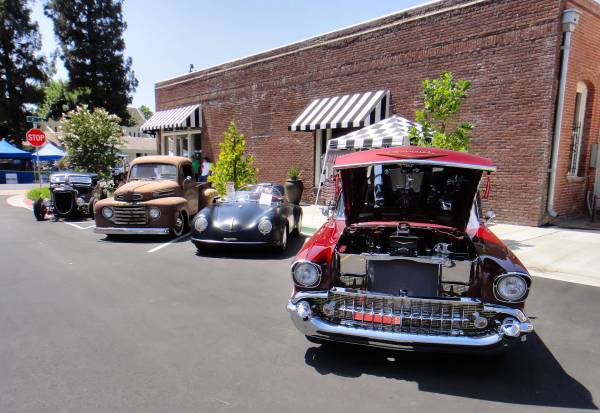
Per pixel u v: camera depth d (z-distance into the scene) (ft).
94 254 24.44
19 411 9.00
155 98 76.07
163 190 30.27
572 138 34.40
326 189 35.35
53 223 36.42
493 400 9.76
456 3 33.99
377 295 11.01
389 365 11.46
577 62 30.94
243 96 56.03
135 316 14.69
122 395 9.70
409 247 12.85
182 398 9.62
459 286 11.27
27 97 122.11
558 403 9.66
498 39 31.65
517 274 10.40
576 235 28.09
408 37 37.60
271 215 24.17
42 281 18.84
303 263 11.53
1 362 11.22
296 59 48.21
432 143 25.61
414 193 14.28
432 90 26.78
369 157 12.46
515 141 31.37
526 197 31.14
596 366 11.48
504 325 10.30
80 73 121.49
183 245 27.22
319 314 11.74
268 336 13.17
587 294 17.57
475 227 14.44
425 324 10.87
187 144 70.54
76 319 14.34
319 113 43.01
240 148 38.93
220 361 11.48
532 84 30.22
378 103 38.73
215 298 16.71
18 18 121.90
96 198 39.19
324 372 11.00
